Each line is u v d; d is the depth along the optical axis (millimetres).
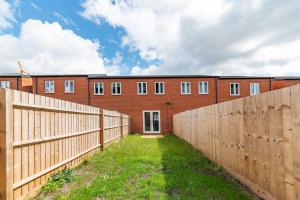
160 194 4379
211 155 7770
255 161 4473
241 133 5176
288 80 26672
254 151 4520
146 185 4906
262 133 4191
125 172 5969
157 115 24125
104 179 5418
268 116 3975
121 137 16672
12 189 3869
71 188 5004
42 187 4965
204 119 8859
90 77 24000
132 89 24219
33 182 4660
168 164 6910
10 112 3879
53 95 23875
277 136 3688
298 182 3154
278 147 3658
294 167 3240
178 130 18375
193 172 5984
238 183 5215
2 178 3713
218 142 6996
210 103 24359
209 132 8055
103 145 10477
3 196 3703
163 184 4887
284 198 3498
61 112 6246
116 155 8875
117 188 4754
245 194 4410
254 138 4520
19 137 4203
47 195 4668
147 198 4281
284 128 3486
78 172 6449
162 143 13109
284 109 3482
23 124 4352
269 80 24938
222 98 24500
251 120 4652
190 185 4863
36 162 4820
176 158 7891
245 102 4938
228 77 24734
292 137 3285
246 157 4895
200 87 24516
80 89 24016
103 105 23953
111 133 12703
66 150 6543
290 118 3330
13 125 4012
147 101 24172
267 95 4008
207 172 6199
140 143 13164
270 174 3908
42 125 5141
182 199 4156
